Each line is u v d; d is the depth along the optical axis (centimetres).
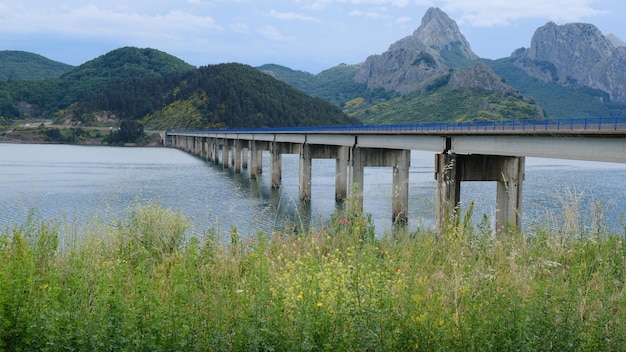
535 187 6894
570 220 1539
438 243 1448
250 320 785
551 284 1026
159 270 1242
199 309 848
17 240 1220
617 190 6544
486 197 5509
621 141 2792
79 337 755
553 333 798
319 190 7750
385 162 6309
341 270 987
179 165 12638
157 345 748
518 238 1555
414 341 775
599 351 796
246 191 7438
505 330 788
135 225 1639
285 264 1277
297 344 748
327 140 6950
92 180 8031
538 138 3416
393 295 902
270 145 9431
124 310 812
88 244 1400
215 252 1387
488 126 3884
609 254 1329
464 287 955
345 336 758
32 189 6731
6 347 758
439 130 4516
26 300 822
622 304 948
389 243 1513
